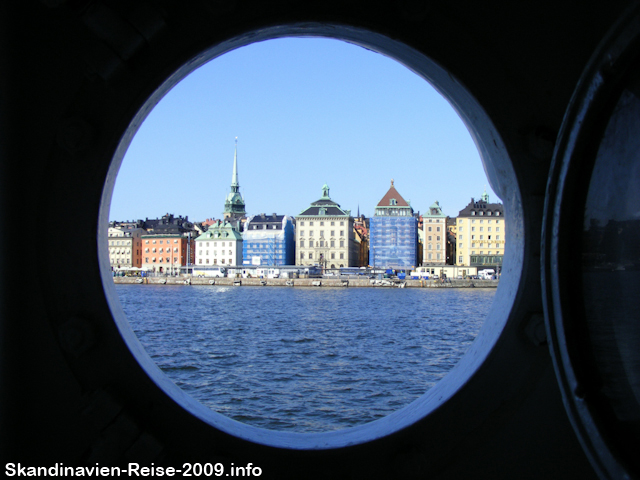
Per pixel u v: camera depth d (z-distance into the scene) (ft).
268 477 4.63
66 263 4.55
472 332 96.17
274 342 83.05
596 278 3.63
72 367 4.55
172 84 4.97
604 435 3.50
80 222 4.53
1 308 4.32
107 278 4.88
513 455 4.87
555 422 4.91
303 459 4.65
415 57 5.10
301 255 293.23
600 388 3.59
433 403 5.05
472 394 4.88
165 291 233.55
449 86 5.33
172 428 4.64
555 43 4.92
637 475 3.25
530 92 4.89
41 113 4.54
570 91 4.91
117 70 4.42
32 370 4.55
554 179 3.82
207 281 279.49
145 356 5.11
